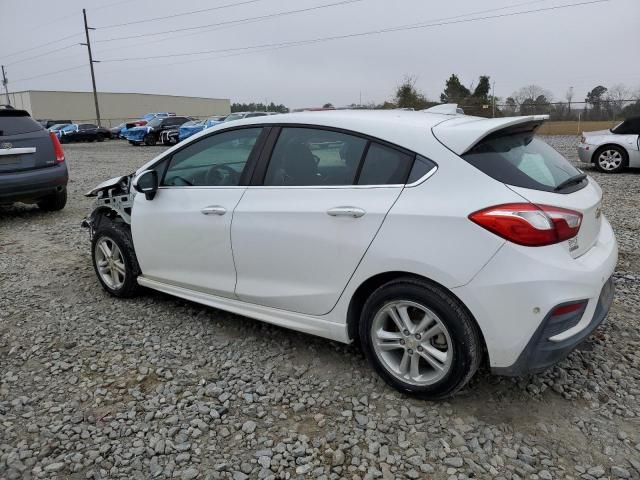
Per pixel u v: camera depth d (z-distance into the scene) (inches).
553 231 101.4
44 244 261.0
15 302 184.1
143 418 115.7
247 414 116.1
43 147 306.3
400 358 121.9
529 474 96.3
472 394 120.6
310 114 133.6
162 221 157.8
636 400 117.5
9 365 140.6
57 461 102.5
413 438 106.6
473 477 95.8
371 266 115.2
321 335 129.9
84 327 162.2
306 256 125.6
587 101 1182.3
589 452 101.7
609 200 335.9
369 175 118.4
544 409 115.0
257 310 140.5
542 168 115.1
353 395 121.8
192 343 150.0
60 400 123.3
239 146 143.0
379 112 132.6
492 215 101.7
